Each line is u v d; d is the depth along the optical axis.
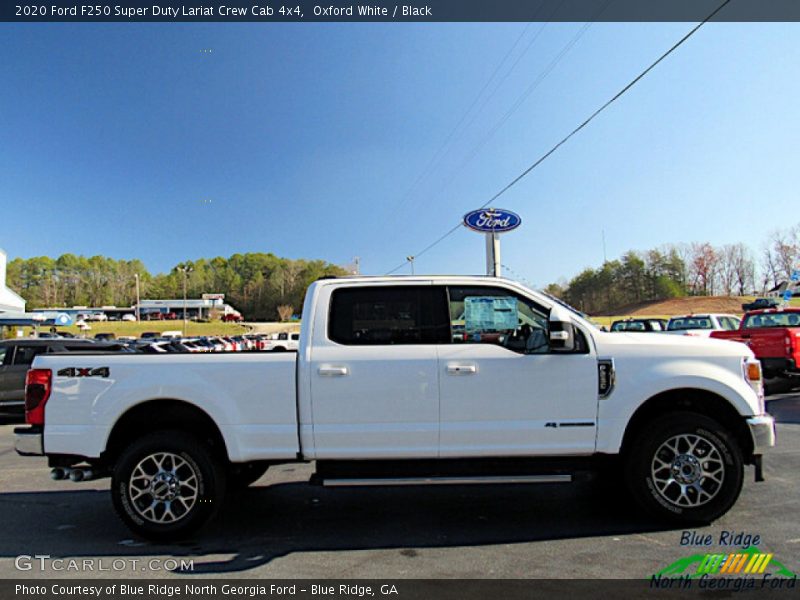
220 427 4.30
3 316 34.66
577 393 4.30
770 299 18.47
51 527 4.79
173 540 4.32
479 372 4.29
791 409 9.92
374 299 4.54
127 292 151.38
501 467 4.35
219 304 120.81
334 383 4.29
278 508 5.20
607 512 4.84
